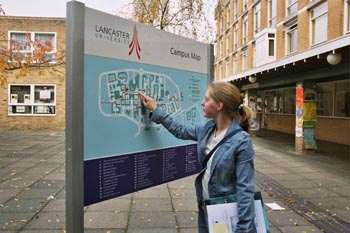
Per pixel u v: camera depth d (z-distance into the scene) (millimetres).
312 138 11617
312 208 5348
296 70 11852
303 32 16125
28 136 16422
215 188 2186
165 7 12203
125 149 2713
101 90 2490
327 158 10539
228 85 2295
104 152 2525
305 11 15914
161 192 6090
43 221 4488
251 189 2068
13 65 9391
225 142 2176
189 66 3539
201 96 3730
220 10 13250
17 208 5051
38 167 8445
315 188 6707
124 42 2689
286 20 18172
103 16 2480
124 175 2703
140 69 2871
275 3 20453
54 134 17438
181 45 3406
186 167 3422
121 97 2670
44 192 5984
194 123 3635
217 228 2090
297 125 11781
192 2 12398
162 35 3129
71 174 2260
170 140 3211
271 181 7316
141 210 5051
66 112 2271
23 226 4305
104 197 2525
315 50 8922
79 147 2301
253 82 16078
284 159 10359
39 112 19406
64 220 4523
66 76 2268
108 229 4281
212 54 3867
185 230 4270
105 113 2531
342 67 10000
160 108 2854
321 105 15797
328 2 13938
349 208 5383
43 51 9844
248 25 24984
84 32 2330
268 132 20344
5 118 19203
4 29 19125
